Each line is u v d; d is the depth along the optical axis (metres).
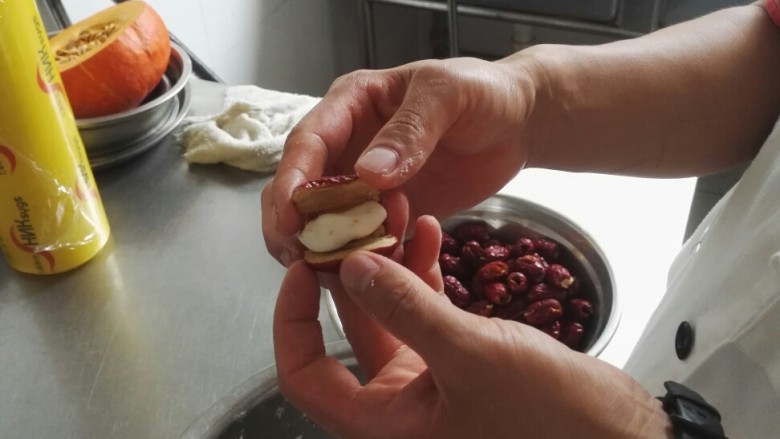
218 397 0.42
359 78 0.39
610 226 0.54
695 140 0.43
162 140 0.61
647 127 0.43
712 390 0.33
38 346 0.45
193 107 0.64
